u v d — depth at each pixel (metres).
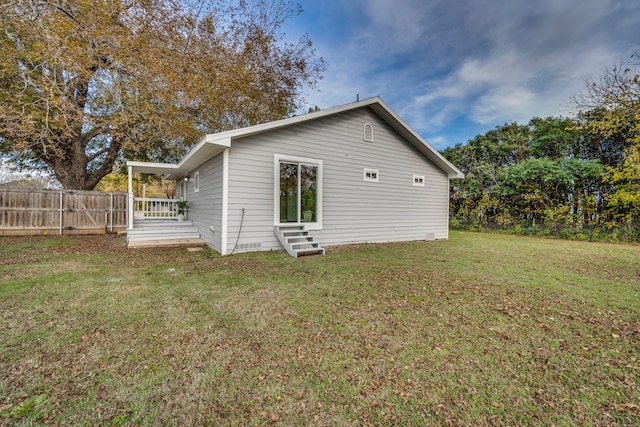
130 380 2.18
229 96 12.86
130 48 8.22
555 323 3.33
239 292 4.26
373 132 9.71
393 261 6.65
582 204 13.14
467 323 3.29
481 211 16.75
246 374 2.29
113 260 6.45
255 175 7.56
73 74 8.63
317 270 5.64
